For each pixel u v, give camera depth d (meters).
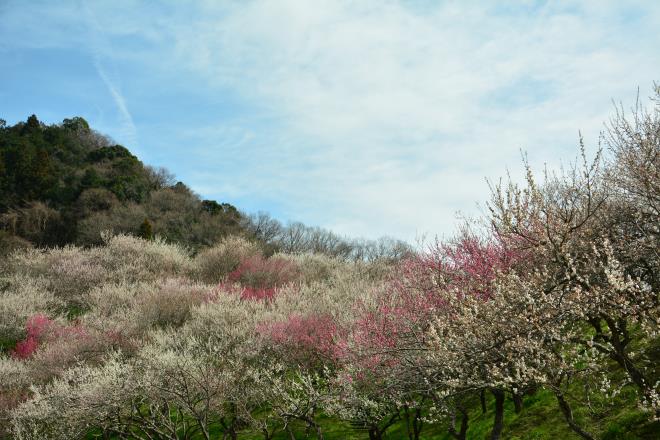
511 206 10.00
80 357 22.50
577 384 13.75
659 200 10.41
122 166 77.38
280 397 16.56
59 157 79.50
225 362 18.78
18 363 23.23
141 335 24.56
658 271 10.66
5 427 19.17
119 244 43.66
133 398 16.55
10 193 66.56
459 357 9.56
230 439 18.69
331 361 17.67
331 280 33.47
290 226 74.25
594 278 10.11
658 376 11.34
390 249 63.06
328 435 17.61
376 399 13.84
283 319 21.45
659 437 10.49
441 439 15.00
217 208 71.69
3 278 37.56
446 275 14.30
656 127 11.72
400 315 14.16
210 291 29.88
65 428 17.58
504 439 13.20
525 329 8.93
